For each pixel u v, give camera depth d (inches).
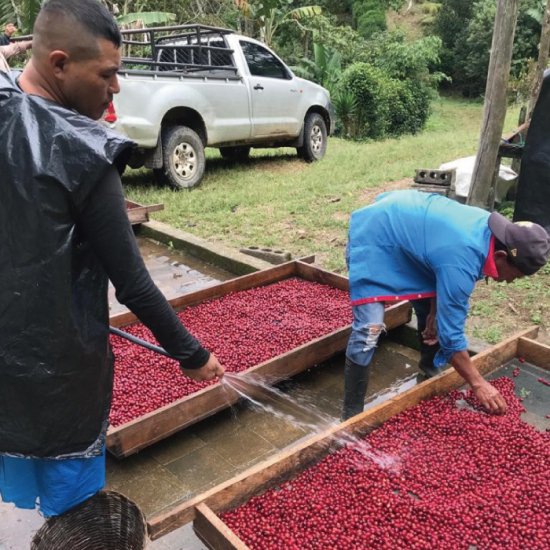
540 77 300.8
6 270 62.5
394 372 159.9
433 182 260.1
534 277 207.9
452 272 109.5
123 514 87.5
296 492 104.9
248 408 143.0
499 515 101.1
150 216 291.6
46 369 65.6
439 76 789.2
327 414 141.9
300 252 243.9
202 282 224.7
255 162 449.1
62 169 60.3
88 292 67.6
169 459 124.8
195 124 360.2
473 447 117.9
